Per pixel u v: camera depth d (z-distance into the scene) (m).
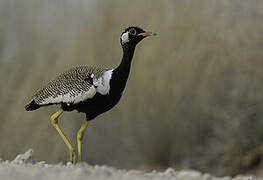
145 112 15.04
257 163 14.93
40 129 14.70
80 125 14.98
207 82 14.99
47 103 8.62
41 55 15.84
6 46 16.33
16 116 14.98
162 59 14.82
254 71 15.12
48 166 6.77
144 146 15.21
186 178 5.99
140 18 15.09
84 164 6.54
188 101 15.01
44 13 16.83
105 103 8.55
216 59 15.01
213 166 15.04
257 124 15.07
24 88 15.15
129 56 8.68
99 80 8.38
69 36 16.16
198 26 14.96
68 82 8.48
